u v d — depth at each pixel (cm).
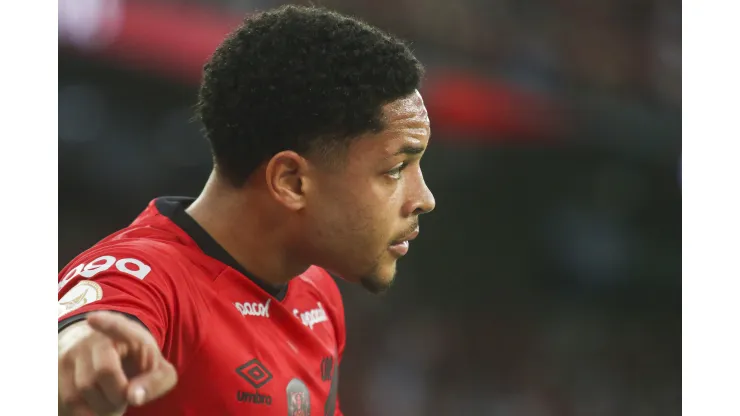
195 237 424
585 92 2225
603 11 2316
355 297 2067
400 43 422
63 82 1689
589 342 2217
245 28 426
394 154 404
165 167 1917
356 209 405
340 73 394
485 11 2162
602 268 2248
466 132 2061
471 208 2194
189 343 388
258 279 434
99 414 259
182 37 1684
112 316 267
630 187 2261
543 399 2091
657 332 2275
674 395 2219
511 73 2147
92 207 1945
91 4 1562
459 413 1991
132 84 1725
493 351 2148
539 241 2244
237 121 407
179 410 390
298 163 401
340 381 1931
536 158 2170
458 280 2205
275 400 416
